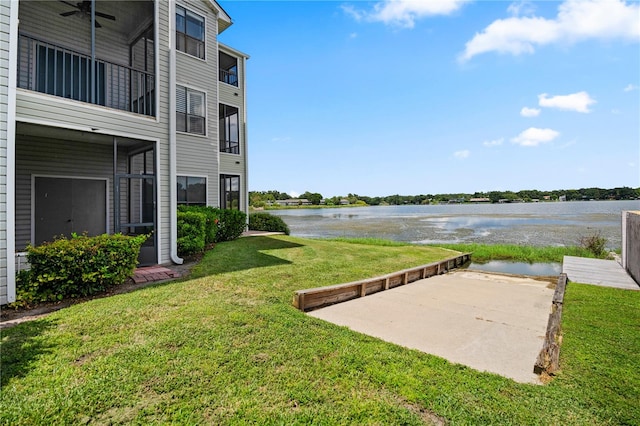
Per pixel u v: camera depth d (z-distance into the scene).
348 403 2.56
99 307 4.57
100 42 9.48
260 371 3.00
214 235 10.18
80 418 2.32
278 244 11.38
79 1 8.26
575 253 14.64
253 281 6.33
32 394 2.57
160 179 7.65
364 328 4.48
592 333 4.18
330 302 5.77
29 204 8.28
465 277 9.13
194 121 11.92
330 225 33.94
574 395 2.71
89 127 6.41
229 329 3.92
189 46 11.80
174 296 5.17
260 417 2.37
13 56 5.03
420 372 3.08
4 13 4.96
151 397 2.58
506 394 2.73
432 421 2.36
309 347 3.55
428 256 12.09
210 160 12.40
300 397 2.62
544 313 5.51
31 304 4.82
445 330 4.50
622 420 2.38
